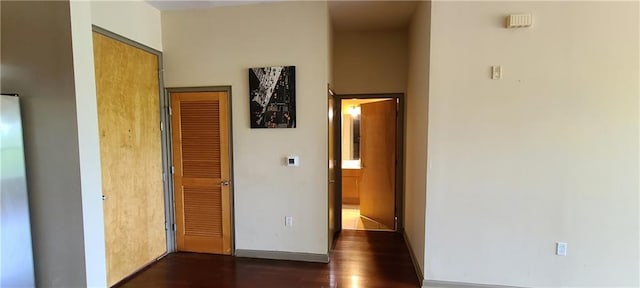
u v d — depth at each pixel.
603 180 2.40
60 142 2.04
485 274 2.61
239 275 2.95
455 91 2.52
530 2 2.38
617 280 2.45
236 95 3.22
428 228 2.65
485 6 2.44
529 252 2.54
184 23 3.25
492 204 2.55
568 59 2.37
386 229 4.31
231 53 3.19
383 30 3.95
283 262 3.22
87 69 2.07
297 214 3.23
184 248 3.48
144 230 3.09
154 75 3.20
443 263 2.66
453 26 2.48
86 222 2.08
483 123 2.50
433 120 2.56
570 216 2.46
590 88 2.36
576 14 2.34
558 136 2.42
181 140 3.36
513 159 2.49
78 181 2.04
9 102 1.96
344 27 3.84
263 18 3.12
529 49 2.41
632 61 2.30
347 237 4.00
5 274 1.97
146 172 3.11
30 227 2.11
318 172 3.15
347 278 2.88
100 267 2.19
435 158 2.59
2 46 2.06
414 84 3.33
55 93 2.02
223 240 3.40
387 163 4.35
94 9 2.50
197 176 3.38
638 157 2.34
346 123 6.07
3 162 1.93
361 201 5.00
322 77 3.07
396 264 3.19
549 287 2.54
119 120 2.77
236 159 3.28
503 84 2.46
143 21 3.03
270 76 3.12
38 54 2.02
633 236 2.40
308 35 3.06
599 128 2.37
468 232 2.60
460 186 2.58
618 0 2.29
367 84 4.03
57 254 2.12
